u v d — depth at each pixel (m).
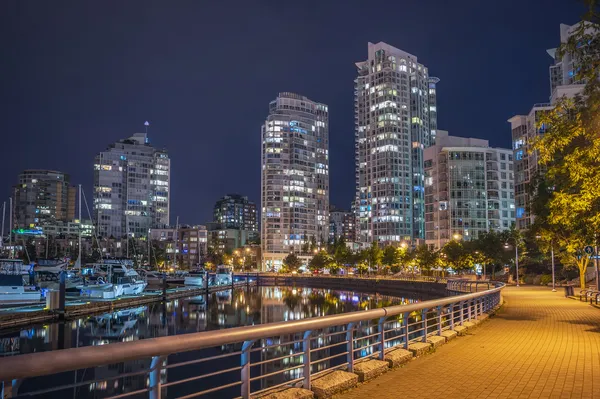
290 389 8.17
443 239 161.50
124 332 47.94
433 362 12.38
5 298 55.28
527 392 9.23
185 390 26.06
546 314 27.55
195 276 119.94
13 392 4.39
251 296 99.88
